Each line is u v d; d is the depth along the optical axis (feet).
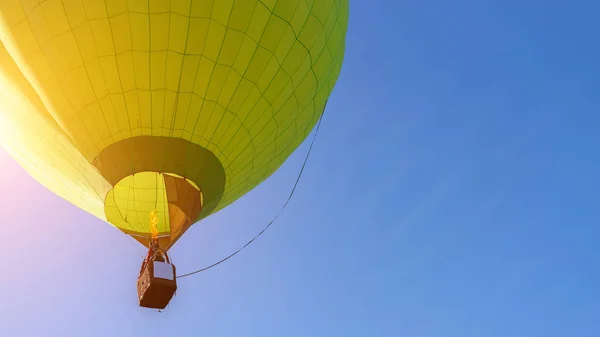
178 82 46.55
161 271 46.50
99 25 44.57
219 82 47.52
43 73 46.39
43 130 50.16
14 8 44.88
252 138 51.78
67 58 45.44
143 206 50.62
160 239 50.83
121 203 50.67
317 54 52.03
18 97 49.26
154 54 45.50
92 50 45.11
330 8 52.01
